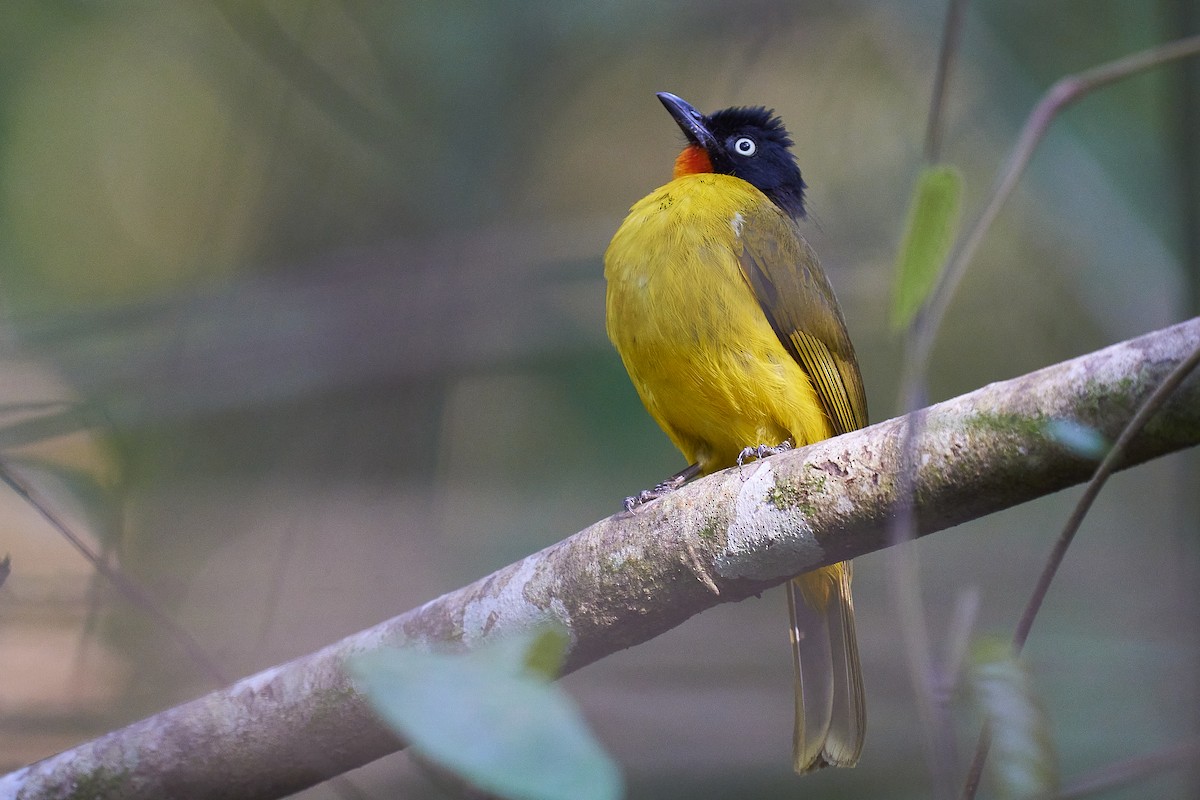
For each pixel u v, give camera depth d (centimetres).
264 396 1245
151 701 939
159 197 1448
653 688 955
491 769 275
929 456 476
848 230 1367
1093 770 869
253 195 1402
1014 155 491
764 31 1431
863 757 948
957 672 402
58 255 1426
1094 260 1219
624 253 740
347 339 1270
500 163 1389
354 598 1155
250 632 1047
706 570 540
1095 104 1255
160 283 1432
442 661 300
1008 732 360
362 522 1211
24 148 1423
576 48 1445
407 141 1370
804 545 522
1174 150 967
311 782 577
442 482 1244
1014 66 1288
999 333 1333
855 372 808
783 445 743
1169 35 962
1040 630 1032
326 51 1380
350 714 558
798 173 946
